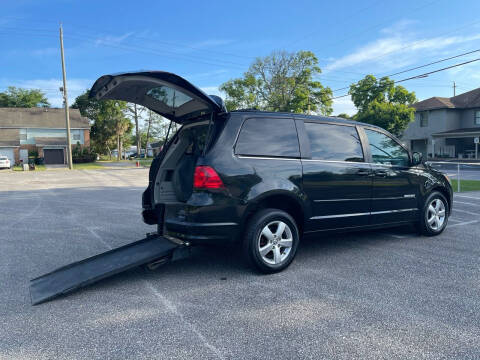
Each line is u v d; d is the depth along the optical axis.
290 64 41.91
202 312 3.04
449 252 4.71
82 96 58.53
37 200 10.63
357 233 5.84
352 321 2.84
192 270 4.12
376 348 2.46
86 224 6.90
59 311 3.10
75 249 5.14
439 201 5.59
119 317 2.97
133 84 3.88
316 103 43.53
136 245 4.11
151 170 4.80
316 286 3.58
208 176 3.61
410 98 36.28
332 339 2.58
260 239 3.89
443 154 36.16
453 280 3.70
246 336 2.64
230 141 3.79
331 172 4.30
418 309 3.04
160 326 2.81
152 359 2.36
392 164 5.00
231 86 44.19
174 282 3.75
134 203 9.86
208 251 4.91
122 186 15.24
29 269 4.27
